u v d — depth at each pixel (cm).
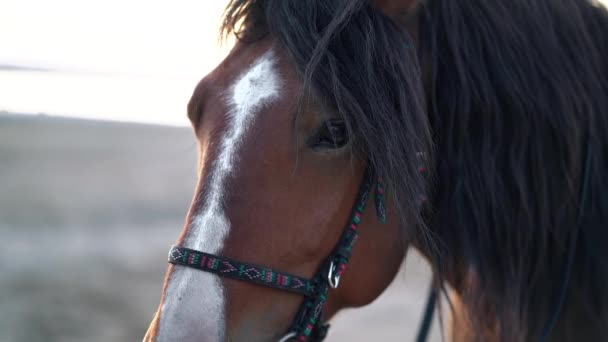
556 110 204
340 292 202
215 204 172
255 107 178
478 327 208
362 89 177
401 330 680
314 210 180
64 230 966
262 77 181
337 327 693
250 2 197
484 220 202
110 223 1027
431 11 207
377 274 204
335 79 173
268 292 178
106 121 2555
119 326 625
